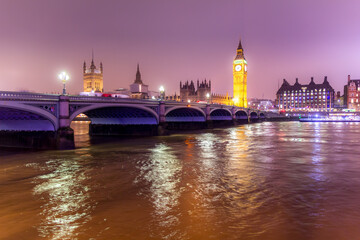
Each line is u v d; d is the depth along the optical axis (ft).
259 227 46.88
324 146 153.58
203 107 307.58
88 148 143.54
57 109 131.44
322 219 49.85
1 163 102.27
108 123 224.12
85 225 48.19
